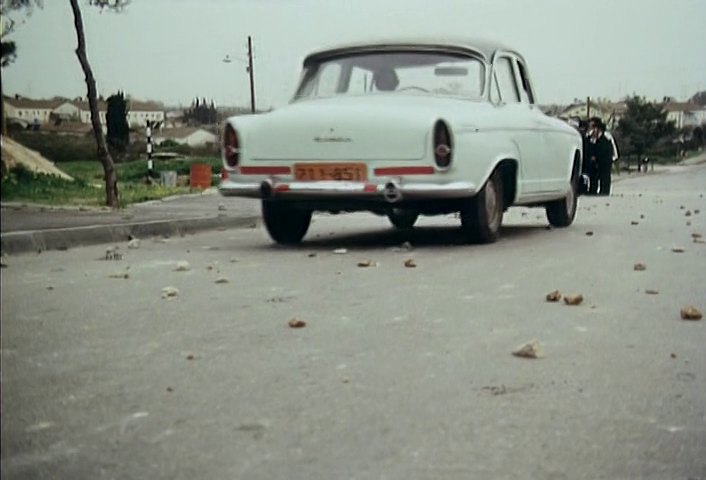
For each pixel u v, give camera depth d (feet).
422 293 17.80
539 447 9.14
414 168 24.38
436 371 11.88
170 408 10.21
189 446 9.02
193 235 31.24
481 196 26.18
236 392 10.86
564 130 32.27
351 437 9.34
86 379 11.36
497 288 18.47
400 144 24.40
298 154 25.11
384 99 26.40
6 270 21.04
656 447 9.18
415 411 10.21
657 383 11.45
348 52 28.07
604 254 24.38
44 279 19.57
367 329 14.40
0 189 26.63
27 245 24.64
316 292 17.89
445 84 27.20
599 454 8.97
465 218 26.37
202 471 8.38
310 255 24.21
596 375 11.79
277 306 16.35
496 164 26.27
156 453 8.82
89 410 10.10
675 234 30.45
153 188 50.14
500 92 28.22
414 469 8.52
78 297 17.21
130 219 30.76
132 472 8.34
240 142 25.70
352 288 18.40
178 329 14.32
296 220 27.99
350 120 24.67
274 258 23.58
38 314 15.44
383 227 34.68
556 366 12.21
